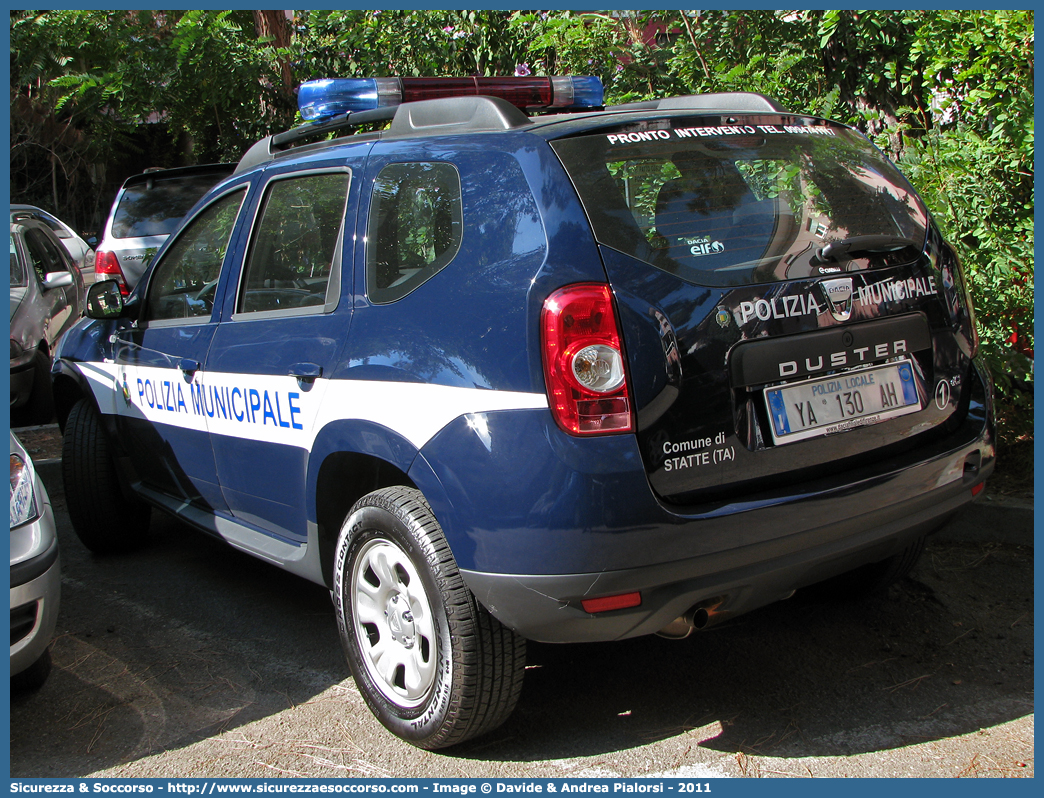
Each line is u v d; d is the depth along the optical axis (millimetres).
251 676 3471
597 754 2828
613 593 2414
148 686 3424
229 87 7996
